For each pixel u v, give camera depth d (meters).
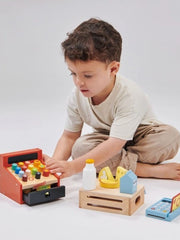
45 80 3.08
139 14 3.41
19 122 2.36
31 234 1.20
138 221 1.28
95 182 1.37
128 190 1.33
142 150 1.68
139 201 1.38
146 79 3.03
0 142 2.03
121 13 3.44
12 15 3.47
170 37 3.29
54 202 1.42
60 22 3.44
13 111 2.56
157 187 1.57
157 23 3.36
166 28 3.33
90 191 1.35
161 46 3.27
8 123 2.34
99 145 1.56
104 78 1.46
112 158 1.64
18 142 2.03
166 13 3.38
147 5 3.45
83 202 1.37
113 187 1.37
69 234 1.20
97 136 1.67
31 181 1.41
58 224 1.26
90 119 1.70
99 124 1.69
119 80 1.60
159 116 2.44
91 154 1.53
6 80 3.04
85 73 1.42
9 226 1.25
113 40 1.48
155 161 1.70
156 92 2.86
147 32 3.34
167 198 1.40
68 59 1.41
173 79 3.01
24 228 1.24
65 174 1.48
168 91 2.87
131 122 1.58
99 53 1.41
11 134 2.15
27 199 1.38
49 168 1.46
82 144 1.65
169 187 1.57
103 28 1.48
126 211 1.32
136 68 3.14
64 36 3.33
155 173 1.66
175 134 1.70
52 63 3.24
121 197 1.32
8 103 2.71
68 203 1.41
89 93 1.47
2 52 3.27
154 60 3.19
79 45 1.40
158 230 1.23
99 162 1.53
